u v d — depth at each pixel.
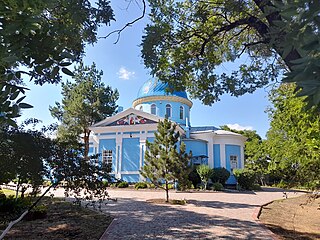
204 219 9.16
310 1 1.26
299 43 1.36
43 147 6.61
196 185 21.16
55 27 1.99
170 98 26.89
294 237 7.12
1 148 6.46
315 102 1.13
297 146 7.88
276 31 1.79
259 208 11.70
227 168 24.44
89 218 8.98
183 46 7.19
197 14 6.66
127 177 22.08
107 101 28.41
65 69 1.94
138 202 13.18
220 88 7.09
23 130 6.66
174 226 8.05
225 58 7.61
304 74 1.17
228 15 6.71
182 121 27.19
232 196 16.66
